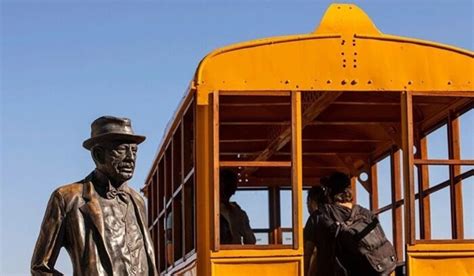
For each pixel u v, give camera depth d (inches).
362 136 425.7
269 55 314.2
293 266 299.1
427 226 370.6
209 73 310.7
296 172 305.1
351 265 307.7
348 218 307.7
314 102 340.8
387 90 315.6
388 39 318.0
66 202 241.3
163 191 417.7
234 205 343.3
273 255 299.0
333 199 314.2
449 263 303.7
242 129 399.5
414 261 302.4
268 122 362.3
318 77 314.7
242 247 298.8
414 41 318.7
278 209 462.6
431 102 344.8
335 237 306.2
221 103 326.6
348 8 321.4
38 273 238.4
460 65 319.0
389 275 308.7
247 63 313.0
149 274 247.9
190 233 336.5
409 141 310.3
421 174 377.1
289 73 314.0
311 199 358.0
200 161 308.0
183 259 338.0
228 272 297.1
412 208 304.3
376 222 310.5
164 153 405.4
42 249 239.5
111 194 245.6
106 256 238.7
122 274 239.9
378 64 316.8
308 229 310.8
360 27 319.0
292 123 310.0
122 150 245.4
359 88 315.3
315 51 316.2
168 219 396.8
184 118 340.2
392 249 309.0
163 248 425.1
